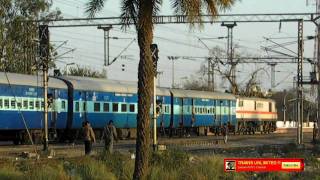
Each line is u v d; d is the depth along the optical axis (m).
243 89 167.75
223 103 113.94
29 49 98.56
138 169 28.11
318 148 67.06
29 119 66.38
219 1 27.84
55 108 70.81
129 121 84.81
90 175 33.56
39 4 99.25
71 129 73.94
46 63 58.53
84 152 53.31
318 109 85.94
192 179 34.12
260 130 135.75
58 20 78.94
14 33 97.81
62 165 37.34
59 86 71.69
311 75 82.19
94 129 78.44
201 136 104.88
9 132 66.50
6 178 30.89
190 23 27.67
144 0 27.69
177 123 97.56
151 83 28.06
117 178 33.97
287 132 152.25
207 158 41.41
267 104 140.25
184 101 99.69
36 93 67.50
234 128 119.25
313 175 40.12
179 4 27.69
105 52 81.81
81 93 75.06
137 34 28.19
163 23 70.19
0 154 50.91
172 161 37.84
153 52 51.19
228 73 144.88
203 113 105.94
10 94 64.00
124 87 84.12
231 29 85.12
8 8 98.00
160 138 90.12
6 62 97.06
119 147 65.19
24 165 37.25
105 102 79.62
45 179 31.25
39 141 68.12
